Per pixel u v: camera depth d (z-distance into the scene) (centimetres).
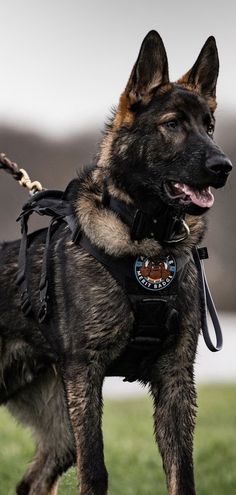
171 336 706
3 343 810
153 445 1280
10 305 794
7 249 823
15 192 3772
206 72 734
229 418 1581
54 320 735
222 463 1123
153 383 734
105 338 698
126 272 688
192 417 718
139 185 690
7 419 1587
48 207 759
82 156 4241
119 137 699
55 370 799
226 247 4069
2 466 1081
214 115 736
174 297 696
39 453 887
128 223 694
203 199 668
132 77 696
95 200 710
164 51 700
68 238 727
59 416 866
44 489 875
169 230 693
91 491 686
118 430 1433
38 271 766
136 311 689
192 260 719
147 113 690
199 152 667
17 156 4588
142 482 1030
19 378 833
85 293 697
